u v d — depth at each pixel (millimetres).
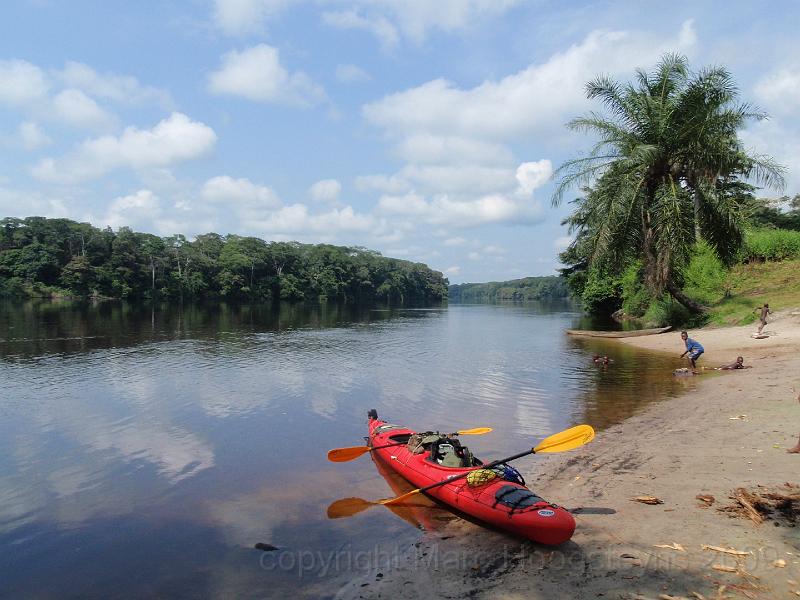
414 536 7059
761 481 7703
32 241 85125
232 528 7387
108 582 6047
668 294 33938
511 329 45844
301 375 20281
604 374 19328
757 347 22406
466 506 7531
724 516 6680
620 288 49406
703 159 26172
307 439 11867
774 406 12141
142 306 76125
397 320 60500
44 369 21172
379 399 15914
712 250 29219
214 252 109312
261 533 7215
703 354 22547
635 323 42906
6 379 18984
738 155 26266
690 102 26312
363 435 12195
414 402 15438
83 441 11625
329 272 126125
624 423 12156
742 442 9672
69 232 88438
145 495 8633
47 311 56625
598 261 28281
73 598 5758
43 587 5977
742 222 28781
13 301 73375
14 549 6863
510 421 13008
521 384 18000
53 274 85438
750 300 30641
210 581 5996
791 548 5812
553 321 58812
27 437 11914
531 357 25578
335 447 11289
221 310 72938
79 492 8766
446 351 28484
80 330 37094
